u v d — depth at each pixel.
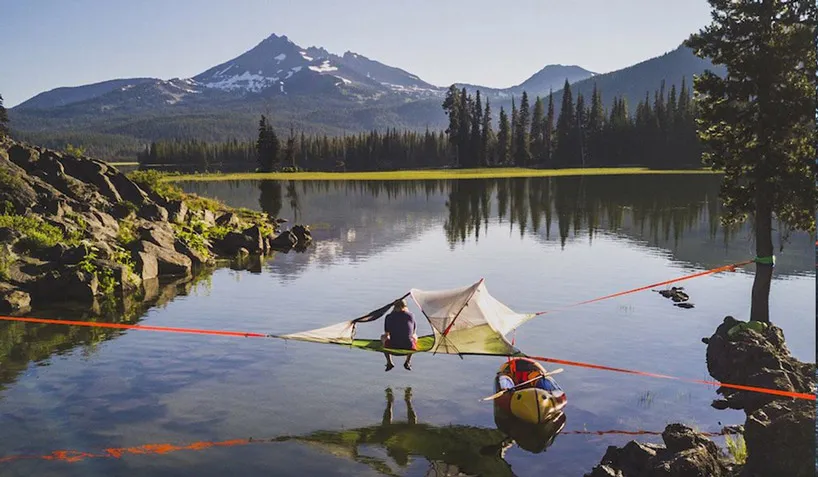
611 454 11.80
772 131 19.09
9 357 17.92
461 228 47.31
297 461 12.02
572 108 177.50
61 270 25.83
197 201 49.72
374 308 23.34
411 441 12.84
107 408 14.37
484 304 17.06
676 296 24.64
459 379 16.27
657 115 169.88
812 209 18.66
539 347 18.77
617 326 20.91
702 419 13.83
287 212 60.56
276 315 22.41
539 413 13.38
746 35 19.42
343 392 15.38
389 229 47.19
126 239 32.06
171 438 12.92
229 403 14.69
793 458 10.09
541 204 64.88
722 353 16.92
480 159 175.88
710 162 20.52
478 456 12.25
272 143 161.75
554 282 27.97
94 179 37.78
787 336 19.55
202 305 23.97
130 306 23.89
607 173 130.75
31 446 12.52
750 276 28.95
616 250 36.75
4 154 35.03
